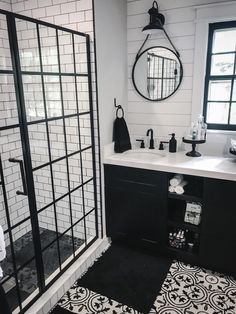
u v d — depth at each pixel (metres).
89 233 2.52
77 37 2.02
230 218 1.93
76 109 2.20
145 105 2.60
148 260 2.30
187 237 2.30
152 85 2.51
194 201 2.10
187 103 2.42
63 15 2.05
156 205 2.21
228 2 2.04
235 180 1.84
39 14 2.14
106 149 2.36
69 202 2.27
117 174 2.30
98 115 2.20
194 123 2.33
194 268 2.18
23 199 2.21
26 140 1.60
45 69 2.07
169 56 2.38
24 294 1.85
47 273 2.07
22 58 2.08
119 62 2.43
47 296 1.80
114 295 1.91
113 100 2.41
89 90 2.13
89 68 2.08
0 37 2.02
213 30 2.21
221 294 1.89
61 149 2.26
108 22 2.16
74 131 2.25
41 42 2.07
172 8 2.27
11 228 1.69
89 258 2.24
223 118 2.38
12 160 1.64
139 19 2.42
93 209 2.42
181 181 2.22
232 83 2.26
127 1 2.42
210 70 2.31
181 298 1.86
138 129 2.68
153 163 2.13
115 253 2.41
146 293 1.91
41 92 1.92
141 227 2.34
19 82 1.51
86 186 2.38
